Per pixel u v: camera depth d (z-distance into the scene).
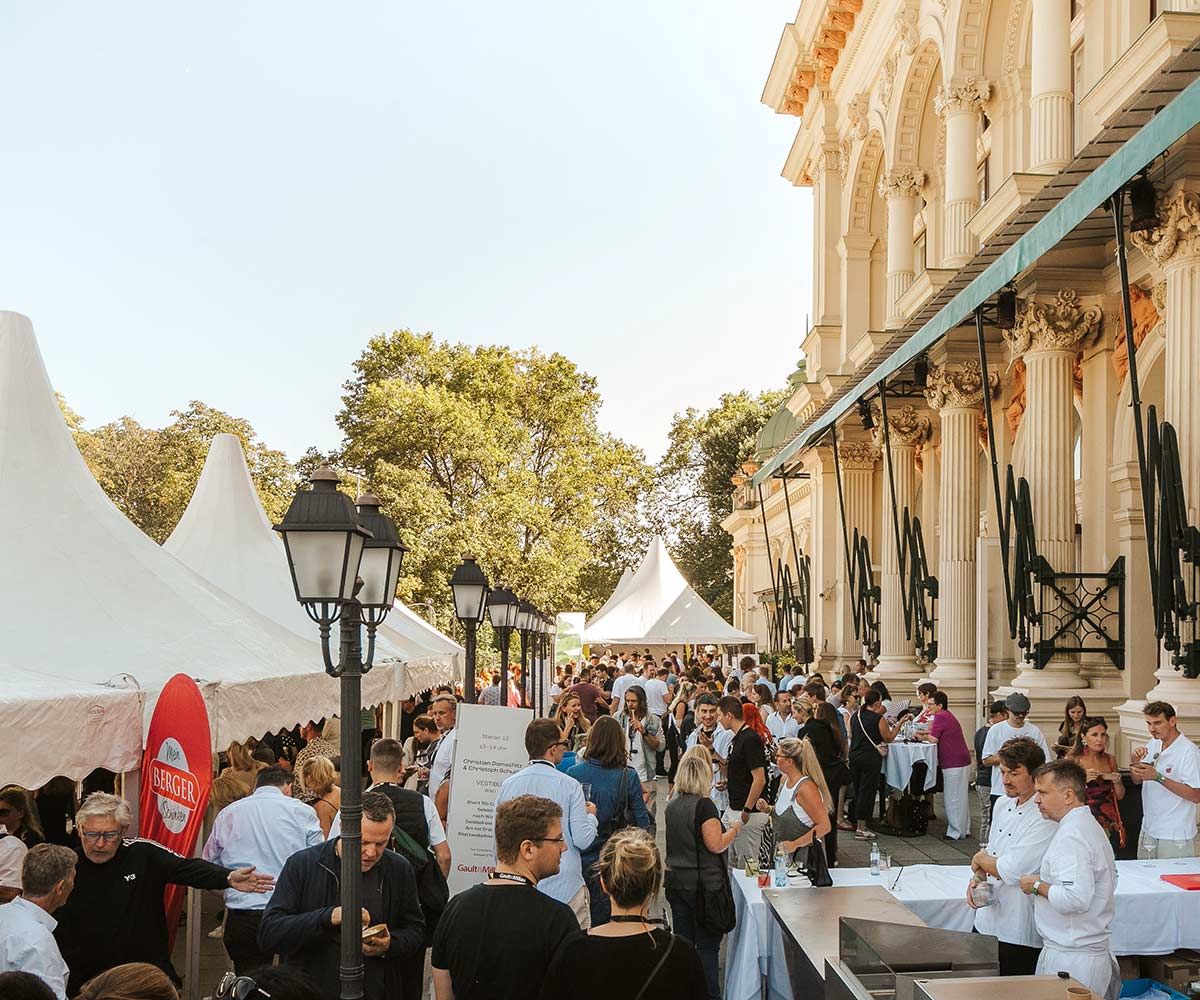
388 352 56.16
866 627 25.62
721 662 37.25
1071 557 16.02
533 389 58.44
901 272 25.52
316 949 5.32
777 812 8.48
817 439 27.94
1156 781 9.04
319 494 5.43
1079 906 5.96
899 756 14.79
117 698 7.22
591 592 68.00
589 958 4.54
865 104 28.66
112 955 5.91
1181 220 11.84
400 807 7.16
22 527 8.86
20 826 7.43
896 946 5.58
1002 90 20.94
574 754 10.34
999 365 20.19
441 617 46.53
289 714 9.56
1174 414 12.01
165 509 51.44
